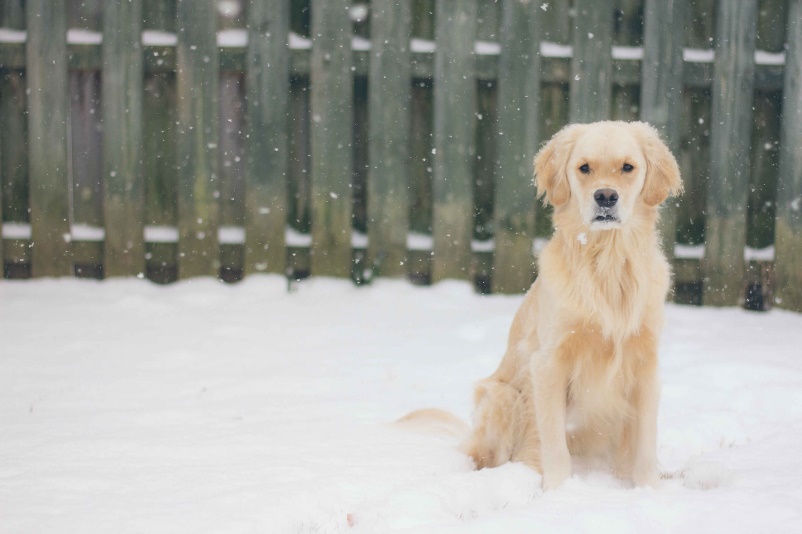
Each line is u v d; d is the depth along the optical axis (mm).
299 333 6355
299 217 7562
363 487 3438
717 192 7168
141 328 6418
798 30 7012
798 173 7066
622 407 3885
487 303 7145
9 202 7547
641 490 3479
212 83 7328
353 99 7430
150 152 7496
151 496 3277
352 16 7344
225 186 7531
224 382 5238
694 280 7277
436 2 7215
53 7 7297
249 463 3723
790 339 6273
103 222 7516
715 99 7141
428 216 7500
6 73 7434
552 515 3012
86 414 4582
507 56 7195
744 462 3881
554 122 7387
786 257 7117
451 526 2906
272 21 7285
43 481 3424
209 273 7445
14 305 6879
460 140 7270
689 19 7234
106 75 7320
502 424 4117
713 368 5414
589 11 7156
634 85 7309
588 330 3789
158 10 7406
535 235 7363
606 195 3635
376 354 5875
